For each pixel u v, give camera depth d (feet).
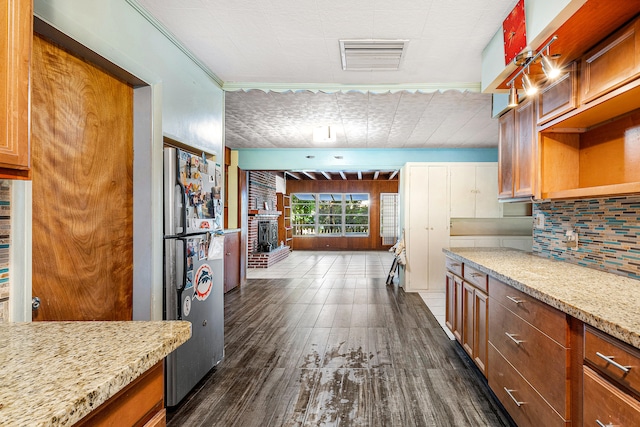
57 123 4.93
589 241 7.13
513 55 6.19
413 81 9.61
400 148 20.27
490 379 7.18
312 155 20.62
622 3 4.45
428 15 6.44
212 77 9.23
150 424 3.15
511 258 8.64
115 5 5.63
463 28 6.90
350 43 7.59
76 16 4.84
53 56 4.86
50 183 4.83
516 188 8.41
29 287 4.17
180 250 6.97
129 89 6.51
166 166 6.87
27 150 3.21
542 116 7.11
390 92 10.09
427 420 6.54
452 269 10.15
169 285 6.86
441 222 18.04
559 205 8.16
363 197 38.45
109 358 2.77
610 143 6.44
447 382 8.01
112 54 5.53
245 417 6.69
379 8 6.23
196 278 7.61
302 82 9.78
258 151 20.67
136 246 6.57
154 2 6.11
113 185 6.08
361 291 17.81
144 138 6.57
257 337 11.06
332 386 7.87
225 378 8.27
